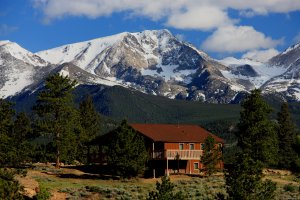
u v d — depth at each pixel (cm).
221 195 5341
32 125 9206
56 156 9275
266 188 5181
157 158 9288
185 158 9400
